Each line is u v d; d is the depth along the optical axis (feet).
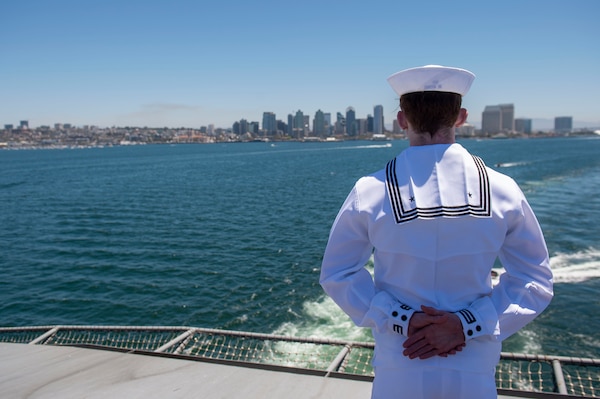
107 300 48.67
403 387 5.37
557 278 50.03
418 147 5.74
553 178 165.07
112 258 64.03
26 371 12.16
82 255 66.33
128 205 116.06
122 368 12.09
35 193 152.15
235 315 43.19
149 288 51.44
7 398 10.75
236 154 445.37
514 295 5.56
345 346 12.56
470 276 5.38
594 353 34.24
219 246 68.28
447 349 5.19
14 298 50.01
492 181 5.51
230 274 54.75
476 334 5.17
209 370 11.78
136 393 10.72
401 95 5.93
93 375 11.76
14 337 26.27
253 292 48.67
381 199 5.56
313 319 41.32
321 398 10.28
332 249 5.94
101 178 205.57
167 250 66.90
